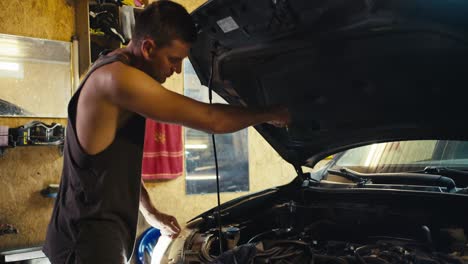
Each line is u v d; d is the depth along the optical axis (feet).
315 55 4.82
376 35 4.13
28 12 9.98
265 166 14.79
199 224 6.42
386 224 6.15
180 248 5.52
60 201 4.52
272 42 4.74
